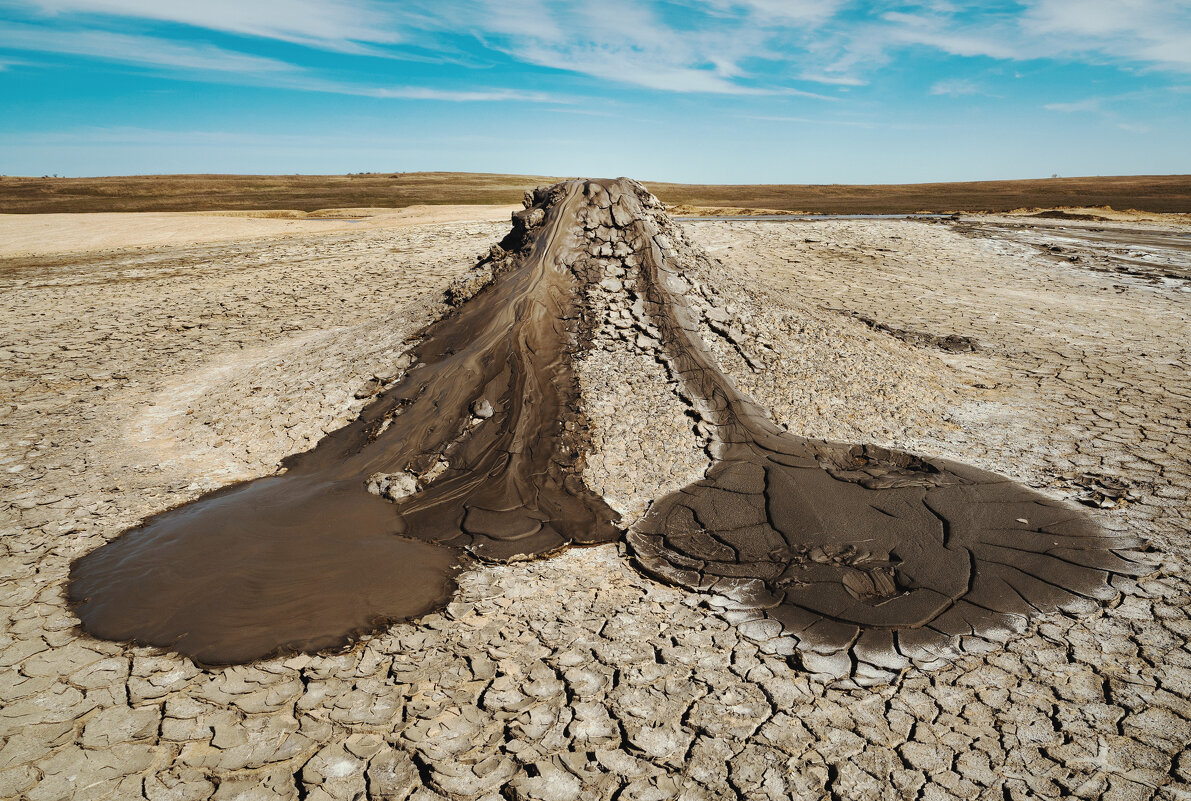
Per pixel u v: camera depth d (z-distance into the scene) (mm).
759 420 6840
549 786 3213
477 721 3605
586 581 4816
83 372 10445
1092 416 7809
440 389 7273
